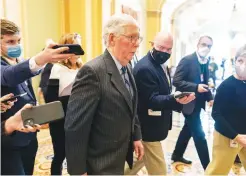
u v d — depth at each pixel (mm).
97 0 4059
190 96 1464
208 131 2232
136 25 1145
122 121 1144
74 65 1972
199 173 2092
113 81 1116
